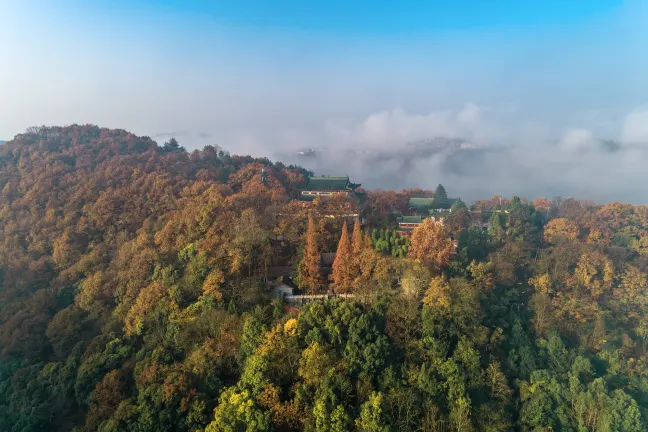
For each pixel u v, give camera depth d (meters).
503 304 96.62
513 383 78.88
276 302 84.25
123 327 92.81
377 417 61.25
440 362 73.00
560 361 84.00
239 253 94.19
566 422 73.00
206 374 72.69
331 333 74.38
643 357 88.31
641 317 100.94
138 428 63.41
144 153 182.00
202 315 82.81
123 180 150.50
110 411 71.06
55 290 114.56
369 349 70.81
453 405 68.56
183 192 142.50
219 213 111.25
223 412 63.28
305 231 115.19
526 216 143.50
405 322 78.94
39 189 146.50
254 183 152.62
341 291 90.31
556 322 94.50
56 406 80.25
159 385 68.38
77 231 130.88
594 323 94.06
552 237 132.88
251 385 67.75
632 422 70.81
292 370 71.38
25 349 97.62
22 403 82.00
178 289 91.25
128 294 99.06
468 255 113.69
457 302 82.25
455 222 133.38
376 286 85.94
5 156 176.75
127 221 133.00
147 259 104.56
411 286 84.25
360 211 140.62
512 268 107.25
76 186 147.50
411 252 99.00
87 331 99.69
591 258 111.19
